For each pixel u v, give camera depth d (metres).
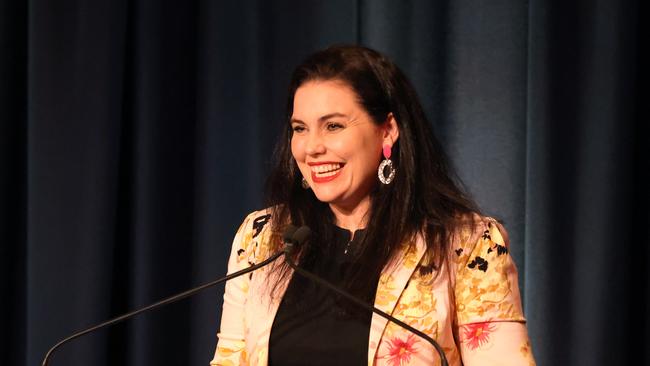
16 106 9.41
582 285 8.34
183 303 9.30
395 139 6.09
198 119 9.23
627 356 8.30
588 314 8.30
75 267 8.95
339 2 9.12
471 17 8.94
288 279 6.07
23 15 9.43
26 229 9.40
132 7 9.26
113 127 9.01
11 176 9.38
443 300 5.70
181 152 9.30
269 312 5.98
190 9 9.32
